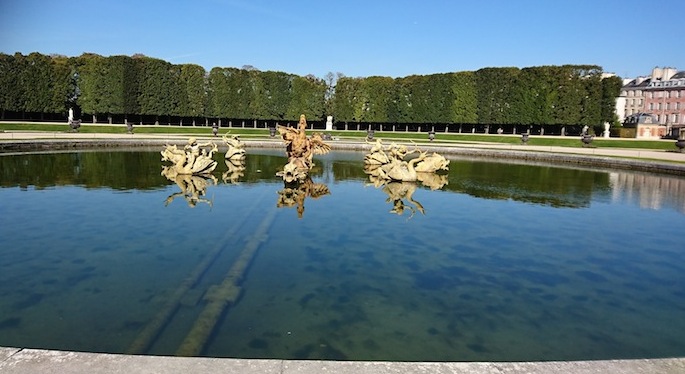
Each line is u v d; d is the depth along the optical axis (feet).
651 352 17.07
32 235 29.17
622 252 29.12
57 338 16.44
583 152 98.17
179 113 158.71
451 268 25.17
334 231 31.86
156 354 15.38
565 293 22.33
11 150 77.61
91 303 19.27
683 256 28.48
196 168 56.24
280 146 108.78
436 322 18.76
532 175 66.49
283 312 19.08
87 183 48.78
